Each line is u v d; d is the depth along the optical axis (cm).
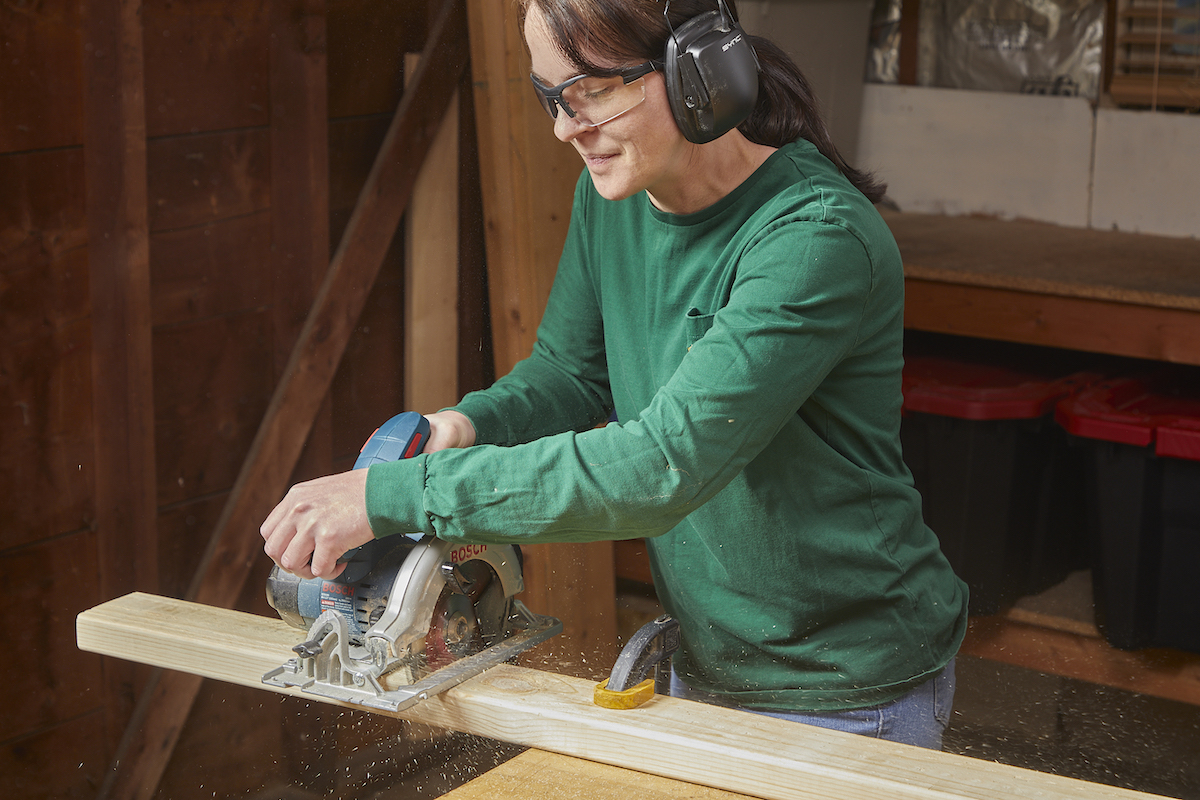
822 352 98
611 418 149
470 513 98
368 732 252
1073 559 284
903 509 118
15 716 198
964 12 353
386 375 246
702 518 116
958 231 338
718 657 123
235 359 224
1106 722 248
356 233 228
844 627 118
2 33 178
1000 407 256
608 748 101
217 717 231
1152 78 326
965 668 262
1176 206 329
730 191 109
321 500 102
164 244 208
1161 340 247
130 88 194
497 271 244
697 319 110
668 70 97
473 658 113
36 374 192
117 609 128
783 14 312
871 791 91
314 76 224
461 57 240
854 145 370
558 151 244
